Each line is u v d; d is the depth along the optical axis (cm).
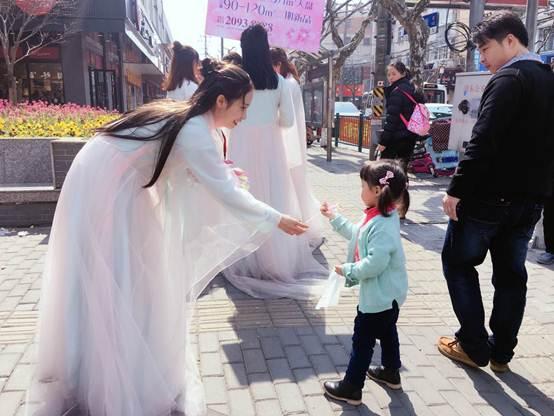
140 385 223
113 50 2050
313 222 525
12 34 1244
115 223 216
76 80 1502
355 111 2183
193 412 246
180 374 248
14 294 394
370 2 1481
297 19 652
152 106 225
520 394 277
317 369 299
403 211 260
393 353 273
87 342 220
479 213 271
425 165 1051
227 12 621
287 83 412
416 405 266
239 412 258
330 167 1184
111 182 218
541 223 522
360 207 734
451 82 2394
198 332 340
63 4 1233
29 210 596
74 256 218
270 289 405
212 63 235
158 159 216
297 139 441
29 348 313
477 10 806
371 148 1110
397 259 256
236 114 229
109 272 213
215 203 237
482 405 267
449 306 389
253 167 412
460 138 639
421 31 1042
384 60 1082
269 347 322
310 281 429
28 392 228
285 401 268
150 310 230
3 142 619
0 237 552
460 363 308
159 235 232
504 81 248
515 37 261
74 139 606
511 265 283
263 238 244
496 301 290
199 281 252
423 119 611
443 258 296
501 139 257
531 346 329
